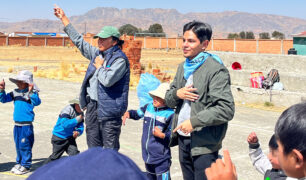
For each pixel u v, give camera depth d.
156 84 7.60
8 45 70.25
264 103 13.74
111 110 4.75
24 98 5.93
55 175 0.70
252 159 3.17
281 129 1.16
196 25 3.62
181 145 3.89
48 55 49.28
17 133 5.97
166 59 46.97
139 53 21.92
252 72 15.08
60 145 5.63
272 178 2.72
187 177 4.02
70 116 5.60
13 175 5.92
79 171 0.70
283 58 15.26
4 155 7.01
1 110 11.67
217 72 3.53
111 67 4.65
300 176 1.17
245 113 12.27
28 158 6.04
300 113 1.13
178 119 3.81
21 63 35.34
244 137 8.94
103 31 4.67
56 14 5.29
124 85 4.80
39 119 10.35
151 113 4.80
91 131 4.99
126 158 0.76
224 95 3.45
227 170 1.05
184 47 3.68
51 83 19.08
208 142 3.58
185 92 3.54
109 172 0.71
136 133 9.03
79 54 53.66
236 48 61.66
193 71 3.66
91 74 4.85
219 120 3.41
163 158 4.75
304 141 1.11
